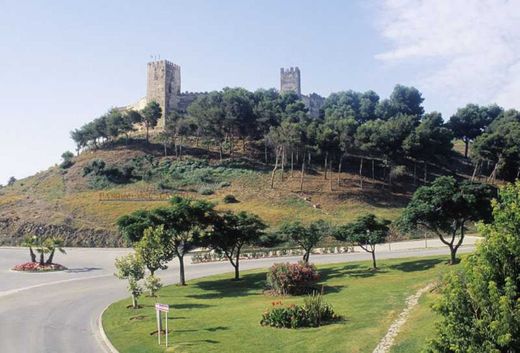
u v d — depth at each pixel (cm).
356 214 7938
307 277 3641
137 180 9819
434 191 3947
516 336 1096
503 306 1080
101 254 6750
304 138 9238
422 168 10894
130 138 12156
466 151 12144
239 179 9550
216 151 11081
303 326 2586
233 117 10531
